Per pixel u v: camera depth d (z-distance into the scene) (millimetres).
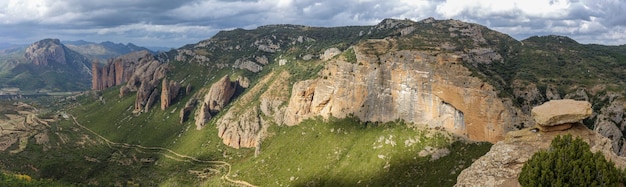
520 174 55469
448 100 182875
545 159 54250
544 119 62406
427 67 192375
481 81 174875
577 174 51312
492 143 169375
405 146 189750
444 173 163000
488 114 170750
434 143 181375
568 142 55594
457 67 184125
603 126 166125
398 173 178250
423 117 193875
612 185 49969
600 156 52938
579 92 198250
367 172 189375
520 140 63625
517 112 167500
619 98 180125
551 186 52250
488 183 58219
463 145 174375
